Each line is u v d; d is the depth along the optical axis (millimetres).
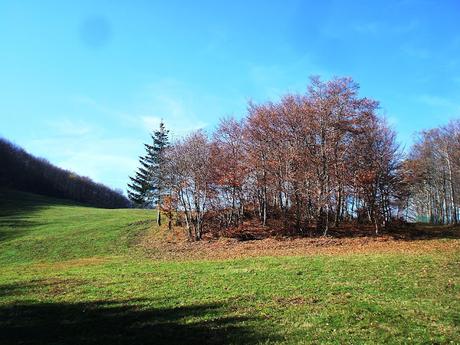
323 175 45094
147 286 21422
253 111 53125
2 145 125375
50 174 135375
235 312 15898
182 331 13914
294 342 12531
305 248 37031
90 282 23438
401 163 53875
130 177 68000
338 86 46312
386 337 12727
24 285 23375
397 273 22188
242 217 50812
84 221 59562
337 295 17938
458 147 66688
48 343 12992
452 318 14469
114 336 13602
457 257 27469
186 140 48938
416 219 83375
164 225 53188
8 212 71312
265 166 47438
